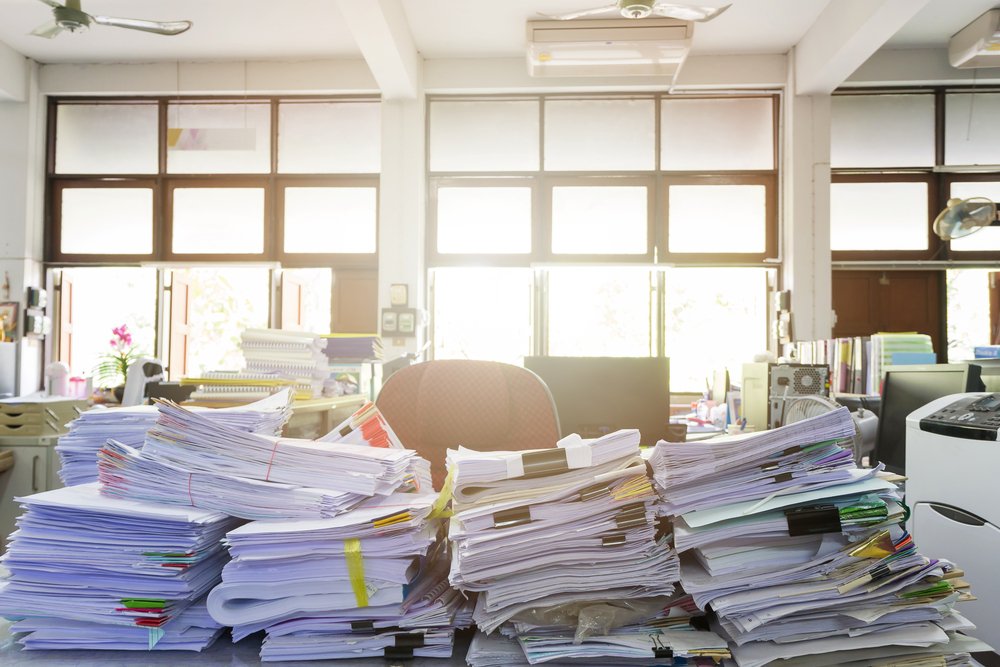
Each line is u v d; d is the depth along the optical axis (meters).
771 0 5.46
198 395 1.84
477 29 5.95
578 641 0.86
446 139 6.67
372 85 6.53
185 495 0.97
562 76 6.25
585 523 0.90
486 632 0.89
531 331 6.63
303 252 6.66
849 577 0.89
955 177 6.52
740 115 6.57
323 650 0.90
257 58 6.58
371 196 6.66
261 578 0.90
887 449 2.50
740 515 0.89
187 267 6.55
